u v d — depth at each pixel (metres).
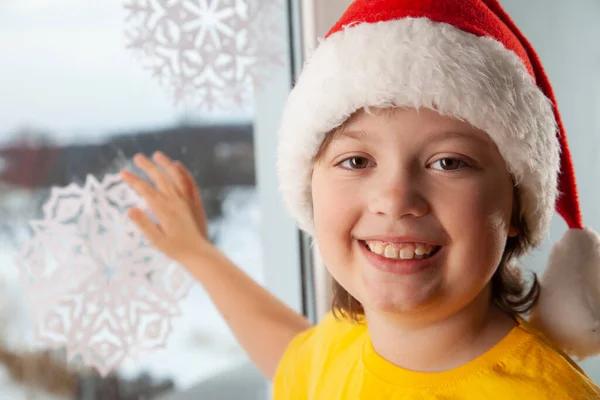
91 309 0.64
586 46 1.03
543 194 0.53
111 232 0.66
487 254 0.50
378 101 0.48
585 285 0.56
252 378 0.80
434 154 0.49
